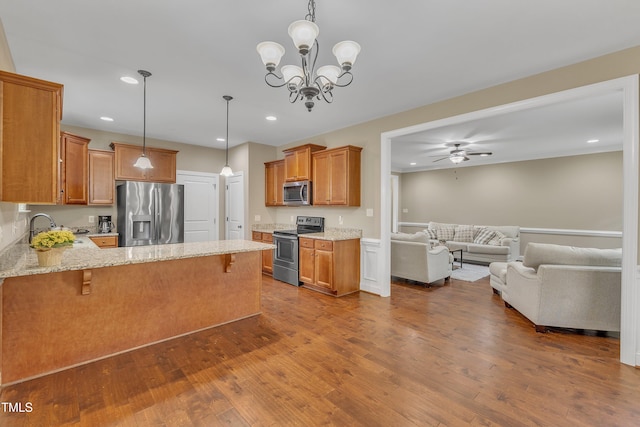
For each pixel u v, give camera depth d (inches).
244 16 78.8
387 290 163.3
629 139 92.3
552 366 91.0
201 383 81.5
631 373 87.3
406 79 116.6
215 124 179.6
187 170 231.0
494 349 101.7
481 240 268.7
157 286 106.2
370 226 171.5
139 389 78.5
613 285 110.4
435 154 264.2
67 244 81.3
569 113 150.3
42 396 75.0
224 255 122.3
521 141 213.3
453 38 89.0
